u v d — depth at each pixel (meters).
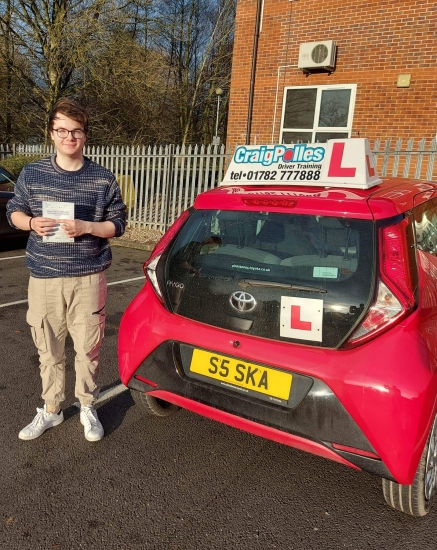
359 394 1.90
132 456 2.60
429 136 8.79
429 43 8.59
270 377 2.10
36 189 2.39
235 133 11.10
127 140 18.70
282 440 2.09
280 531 2.08
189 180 9.33
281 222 2.28
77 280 2.50
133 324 2.53
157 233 9.65
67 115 2.30
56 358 2.69
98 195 2.46
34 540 2.00
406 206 2.24
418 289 2.03
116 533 2.05
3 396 3.20
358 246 2.07
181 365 2.38
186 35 23.58
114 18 14.67
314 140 10.09
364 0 9.09
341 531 2.08
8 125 18.09
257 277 2.20
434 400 1.92
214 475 2.46
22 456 2.56
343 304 2.00
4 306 5.13
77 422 2.93
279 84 10.34
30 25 15.12
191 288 2.37
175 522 2.12
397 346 1.91
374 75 9.20
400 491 2.07
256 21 9.98
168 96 21.98
